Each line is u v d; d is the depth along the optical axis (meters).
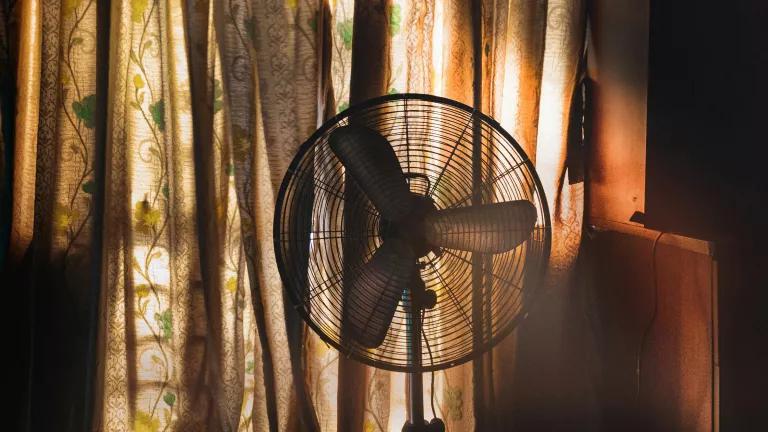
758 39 1.99
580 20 2.40
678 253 1.91
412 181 2.01
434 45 2.42
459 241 1.71
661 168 2.00
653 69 1.98
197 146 2.25
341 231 1.82
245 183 2.23
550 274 2.47
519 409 2.52
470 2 2.34
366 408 2.40
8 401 2.18
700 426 1.82
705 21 1.99
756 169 2.00
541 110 2.45
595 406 2.53
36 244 2.20
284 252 1.76
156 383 2.34
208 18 2.25
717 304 1.72
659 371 2.03
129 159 2.27
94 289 2.23
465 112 1.89
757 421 1.74
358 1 2.28
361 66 2.29
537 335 2.50
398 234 1.71
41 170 2.17
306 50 2.28
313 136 1.67
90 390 2.26
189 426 2.30
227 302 2.34
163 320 2.33
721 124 2.00
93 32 2.18
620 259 2.27
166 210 2.30
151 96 2.27
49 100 2.16
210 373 2.31
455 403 2.44
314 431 2.32
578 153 2.46
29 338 2.19
